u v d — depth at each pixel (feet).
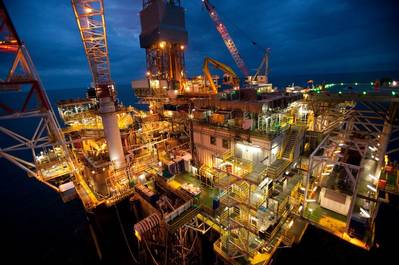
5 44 86.48
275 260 97.96
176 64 174.19
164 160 132.26
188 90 169.37
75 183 133.49
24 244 126.41
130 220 125.90
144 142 146.82
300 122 123.95
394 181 101.30
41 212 158.10
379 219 120.47
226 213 88.22
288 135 101.14
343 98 102.73
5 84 86.12
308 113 131.95
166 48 168.35
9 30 84.02
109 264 113.60
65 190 124.57
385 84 112.47
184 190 101.40
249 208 77.82
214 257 106.01
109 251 116.16
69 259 116.67
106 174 116.37
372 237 83.05
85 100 147.33
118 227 119.75
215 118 100.07
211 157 111.14
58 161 132.87
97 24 113.70
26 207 164.25
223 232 88.53
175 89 169.78
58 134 112.47
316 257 101.81
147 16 159.63
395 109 91.40
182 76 180.34
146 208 110.42
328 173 104.47
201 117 108.78
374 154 112.78
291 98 109.19
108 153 122.72
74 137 151.12
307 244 109.40
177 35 162.61
